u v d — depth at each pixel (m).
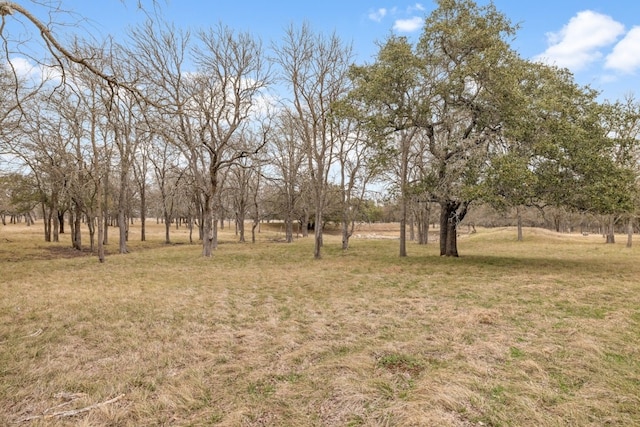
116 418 3.63
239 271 14.05
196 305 8.23
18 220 58.38
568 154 11.96
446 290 9.67
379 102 14.62
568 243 27.77
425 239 29.56
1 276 12.80
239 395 4.12
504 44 13.21
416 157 19.41
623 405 3.70
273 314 7.52
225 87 18.50
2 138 12.77
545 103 12.06
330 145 20.67
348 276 12.45
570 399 3.82
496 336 5.80
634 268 13.66
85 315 7.31
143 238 31.75
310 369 4.73
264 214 38.44
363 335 6.10
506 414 3.56
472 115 14.21
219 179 31.80
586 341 5.45
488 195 11.86
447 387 4.05
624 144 12.71
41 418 3.63
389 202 19.98
